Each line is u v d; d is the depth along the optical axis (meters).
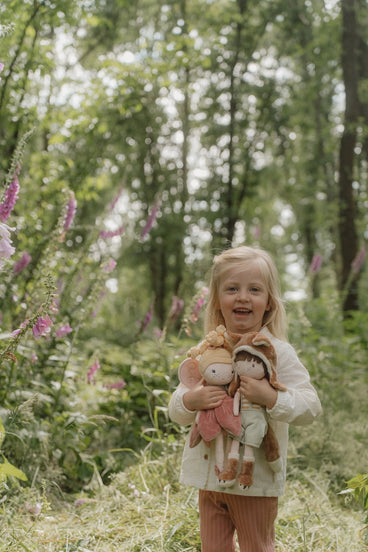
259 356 2.14
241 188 16.41
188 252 16.70
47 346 4.80
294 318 6.77
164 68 7.63
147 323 5.95
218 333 2.26
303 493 3.71
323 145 16.69
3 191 3.16
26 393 4.09
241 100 15.46
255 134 15.90
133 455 4.73
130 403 5.28
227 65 14.79
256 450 2.16
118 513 3.40
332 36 13.77
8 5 6.18
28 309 4.21
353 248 10.77
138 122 14.59
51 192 6.84
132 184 17.33
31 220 5.81
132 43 14.38
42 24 6.57
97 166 7.29
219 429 2.14
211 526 2.29
